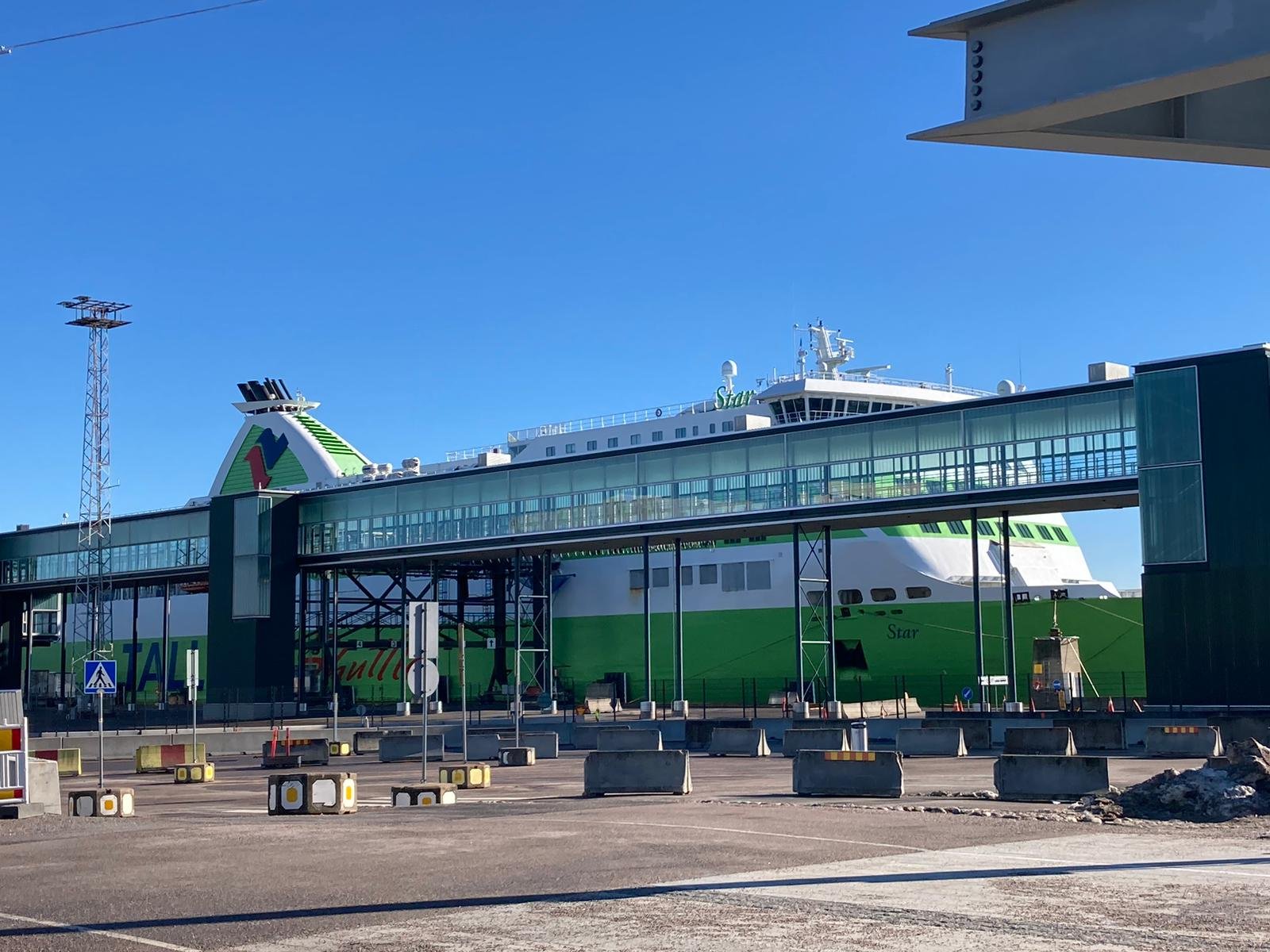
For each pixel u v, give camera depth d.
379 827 17.11
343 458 89.62
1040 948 8.93
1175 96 11.50
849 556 61.38
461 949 9.09
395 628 82.00
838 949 8.95
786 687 62.50
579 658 73.94
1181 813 17.88
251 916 10.47
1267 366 39.69
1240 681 38.91
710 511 55.06
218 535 70.38
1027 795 20.44
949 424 48.31
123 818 20.55
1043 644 49.84
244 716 66.31
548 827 16.56
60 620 100.12
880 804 19.73
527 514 61.75
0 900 11.45
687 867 12.77
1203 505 40.19
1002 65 12.19
